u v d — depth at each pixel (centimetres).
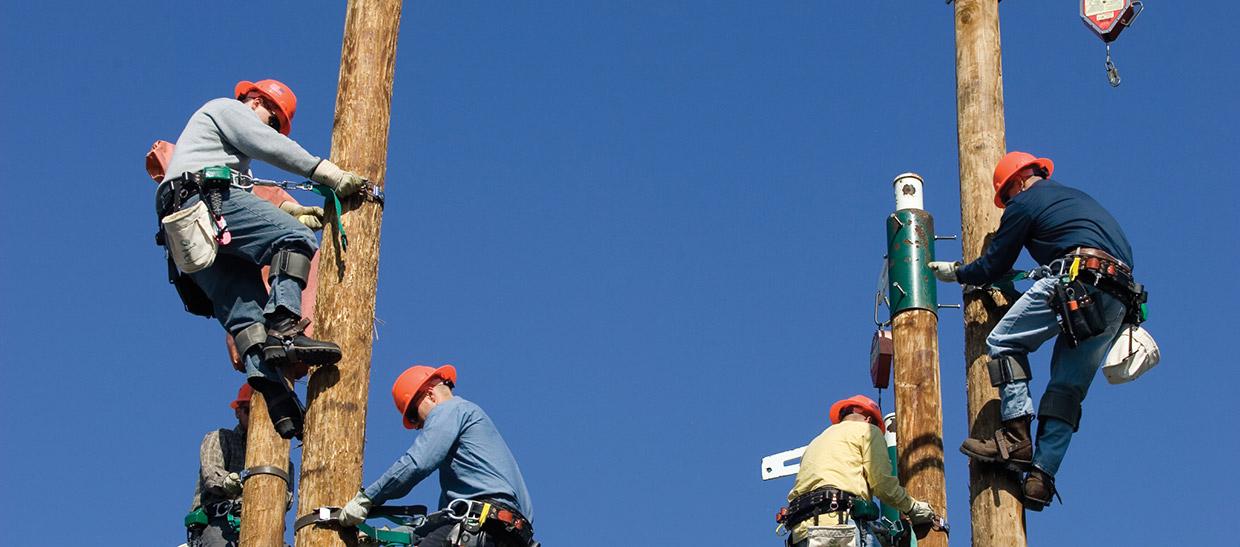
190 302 1001
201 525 1141
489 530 964
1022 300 986
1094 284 970
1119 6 1168
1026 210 1005
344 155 976
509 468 986
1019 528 977
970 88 1138
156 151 1044
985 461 986
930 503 1100
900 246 1181
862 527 1046
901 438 1133
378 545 952
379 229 971
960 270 1041
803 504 1055
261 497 1044
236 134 964
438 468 992
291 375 1021
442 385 1044
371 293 956
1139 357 980
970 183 1108
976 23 1156
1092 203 1006
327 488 918
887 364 1208
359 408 934
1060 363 991
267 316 941
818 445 1078
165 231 954
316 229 1071
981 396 1030
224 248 960
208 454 1141
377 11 1015
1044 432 976
